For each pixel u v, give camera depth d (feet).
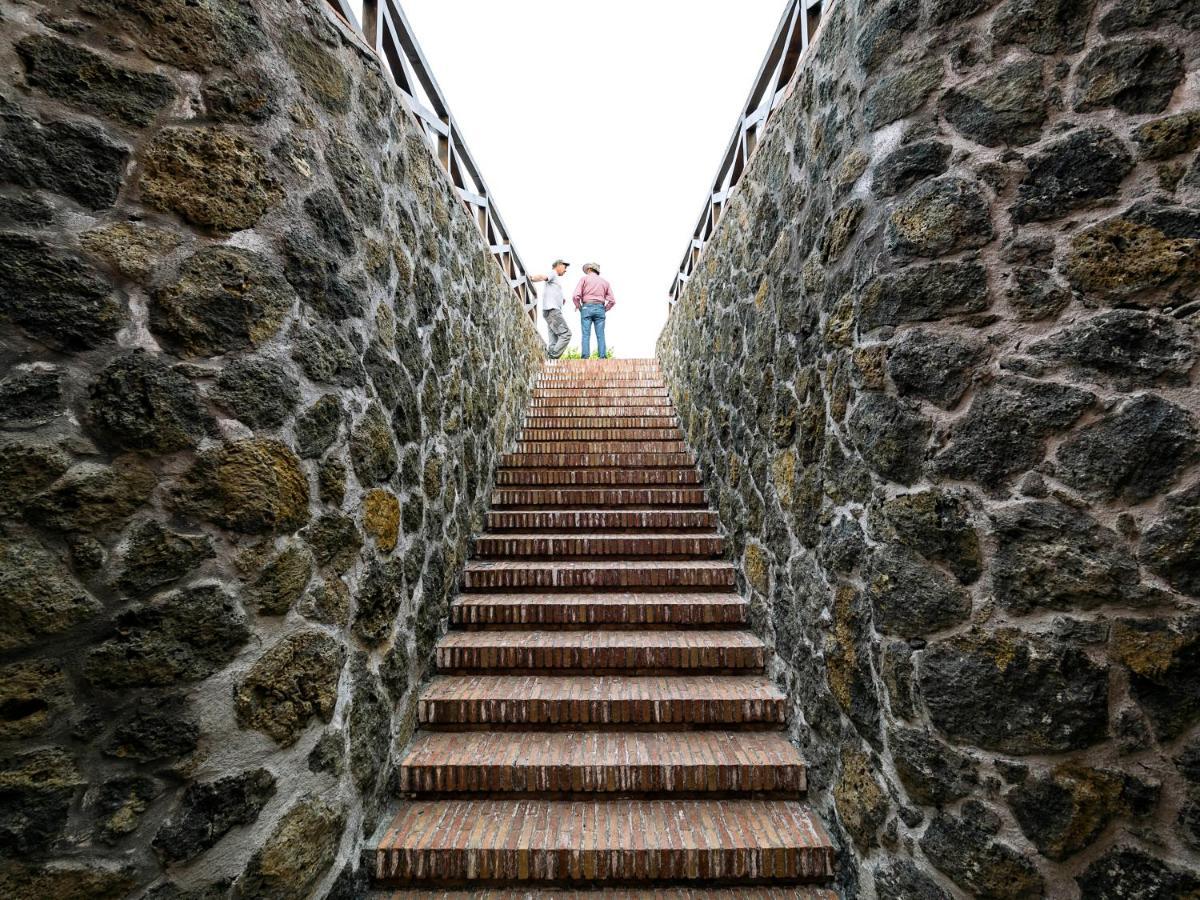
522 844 6.20
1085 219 4.78
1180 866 4.24
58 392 4.03
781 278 8.41
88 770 4.02
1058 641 4.64
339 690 5.75
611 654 8.82
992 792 4.75
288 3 5.71
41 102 4.08
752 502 9.72
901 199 5.53
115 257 4.30
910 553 5.31
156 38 4.59
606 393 19.61
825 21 6.99
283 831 4.95
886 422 5.57
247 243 5.00
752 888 6.19
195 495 4.54
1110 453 4.57
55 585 3.94
